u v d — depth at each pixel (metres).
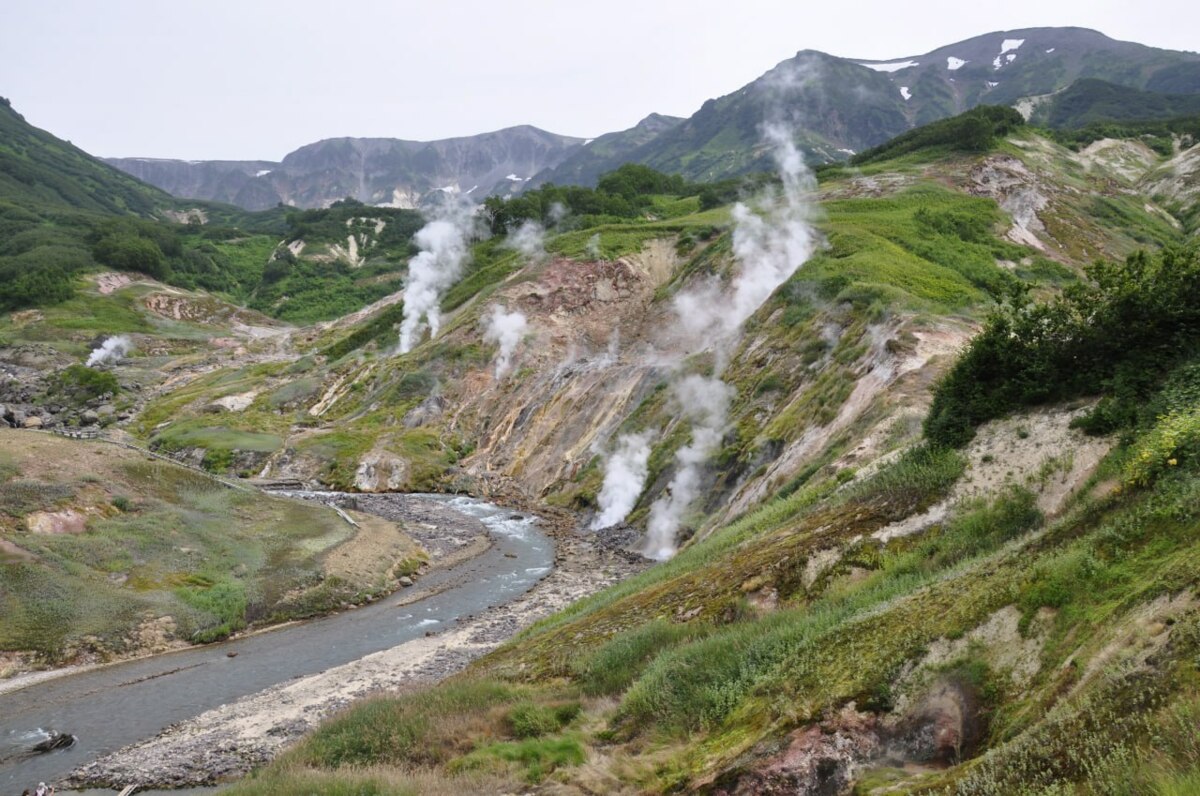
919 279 44.09
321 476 55.31
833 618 12.91
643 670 15.11
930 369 28.48
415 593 32.22
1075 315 16.17
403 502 49.03
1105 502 10.98
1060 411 15.77
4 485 30.53
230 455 57.75
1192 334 14.35
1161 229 65.94
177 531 32.44
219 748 18.27
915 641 9.95
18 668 23.41
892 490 17.16
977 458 16.28
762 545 19.00
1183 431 10.95
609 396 53.97
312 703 20.78
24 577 26.25
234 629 27.61
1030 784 6.83
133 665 24.45
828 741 9.34
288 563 31.98
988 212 61.62
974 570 11.22
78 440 38.03
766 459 34.59
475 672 19.52
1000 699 8.72
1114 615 8.13
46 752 18.55
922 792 7.65
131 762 17.73
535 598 30.41
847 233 53.31
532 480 52.69
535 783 12.05
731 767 9.79
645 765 11.20
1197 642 6.75
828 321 39.94
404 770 13.72
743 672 12.50
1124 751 6.34
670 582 20.47
